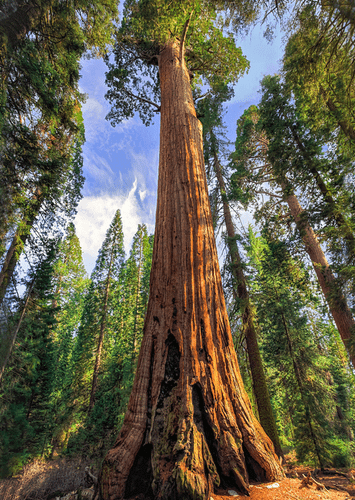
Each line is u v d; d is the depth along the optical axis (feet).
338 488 15.33
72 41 24.35
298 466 34.40
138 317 80.94
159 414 12.36
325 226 28.04
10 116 17.11
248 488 11.15
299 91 29.78
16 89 19.03
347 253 25.81
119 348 78.33
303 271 40.57
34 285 41.63
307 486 12.18
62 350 82.17
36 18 18.40
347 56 18.74
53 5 20.99
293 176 34.01
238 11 18.83
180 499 9.38
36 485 17.78
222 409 12.76
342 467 29.84
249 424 13.20
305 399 34.60
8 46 16.17
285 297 44.98
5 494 16.53
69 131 28.50
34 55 19.31
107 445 32.76
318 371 39.63
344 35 17.57
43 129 24.41
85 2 23.04
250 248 40.73
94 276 85.40
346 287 24.95
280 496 10.80
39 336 49.47
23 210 19.79
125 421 13.09
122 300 93.76
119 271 89.81
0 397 34.68
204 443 11.55
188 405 12.09
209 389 12.84
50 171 21.65
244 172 47.21
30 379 43.75
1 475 22.75
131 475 11.25
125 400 39.42
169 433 11.64
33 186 21.12
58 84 23.06
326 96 25.41
